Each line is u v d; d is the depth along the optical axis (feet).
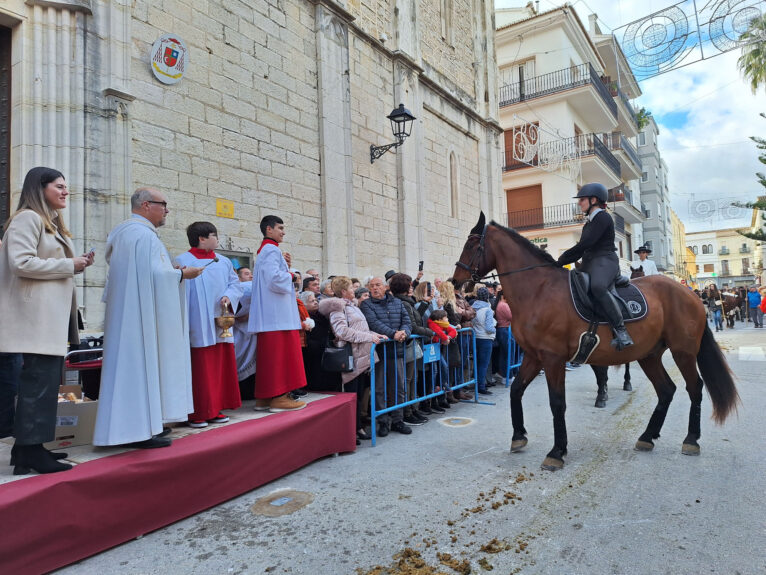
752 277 212.02
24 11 16.97
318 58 29.25
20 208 9.33
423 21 41.91
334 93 30.17
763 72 56.13
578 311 14.16
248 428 12.29
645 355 14.69
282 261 14.53
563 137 67.36
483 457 14.53
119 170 18.51
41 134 16.98
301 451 13.47
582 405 21.39
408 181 37.24
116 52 18.62
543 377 29.17
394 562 8.66
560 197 68.28
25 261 8.59
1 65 17.30
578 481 12.37
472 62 50.39
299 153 27.71
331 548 9.23
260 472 12.23
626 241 94.02
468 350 23.11
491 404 22.17
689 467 13.12
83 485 8.75
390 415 17.53
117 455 10.03
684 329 14.75
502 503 11.10
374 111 34.42
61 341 9.17
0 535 7.56
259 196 24.98
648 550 8.84
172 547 9.36
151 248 10.63
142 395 10.08
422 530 9.88
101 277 17.79
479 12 51.98
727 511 10.30
